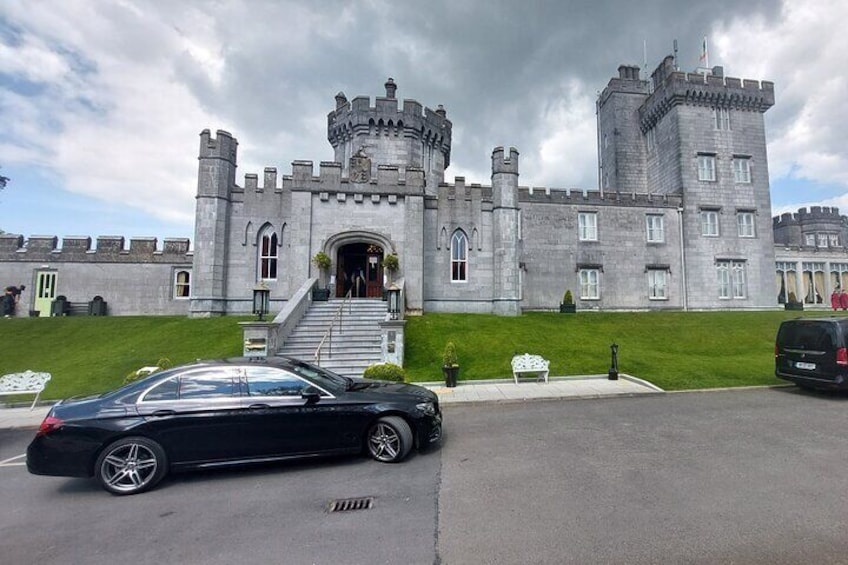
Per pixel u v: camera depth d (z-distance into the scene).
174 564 4.22
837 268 40.12
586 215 31.59
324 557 4.24
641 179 37.62
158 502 5.73
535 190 31.12
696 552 4.14
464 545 4.38
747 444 7.48
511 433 8.48
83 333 20.52
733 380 13.37
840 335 10.72
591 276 31.16
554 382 13.79
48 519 5.32
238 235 24.12
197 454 6.38
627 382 13.62
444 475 6.35
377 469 6.67
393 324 15.31
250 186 24.38
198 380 6.70
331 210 22.66
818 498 5.31
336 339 16.69
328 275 22.08
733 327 22.78
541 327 21.05
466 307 23.98
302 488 6.03
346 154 31.83
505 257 23.84
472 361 16.11
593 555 4.13
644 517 4.89
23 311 28.80
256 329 14.92
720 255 32.25
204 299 22.83
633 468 6.44
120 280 29.73
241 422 6.53
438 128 33.34
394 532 4.70
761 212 33.22
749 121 33.91
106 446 6.11
